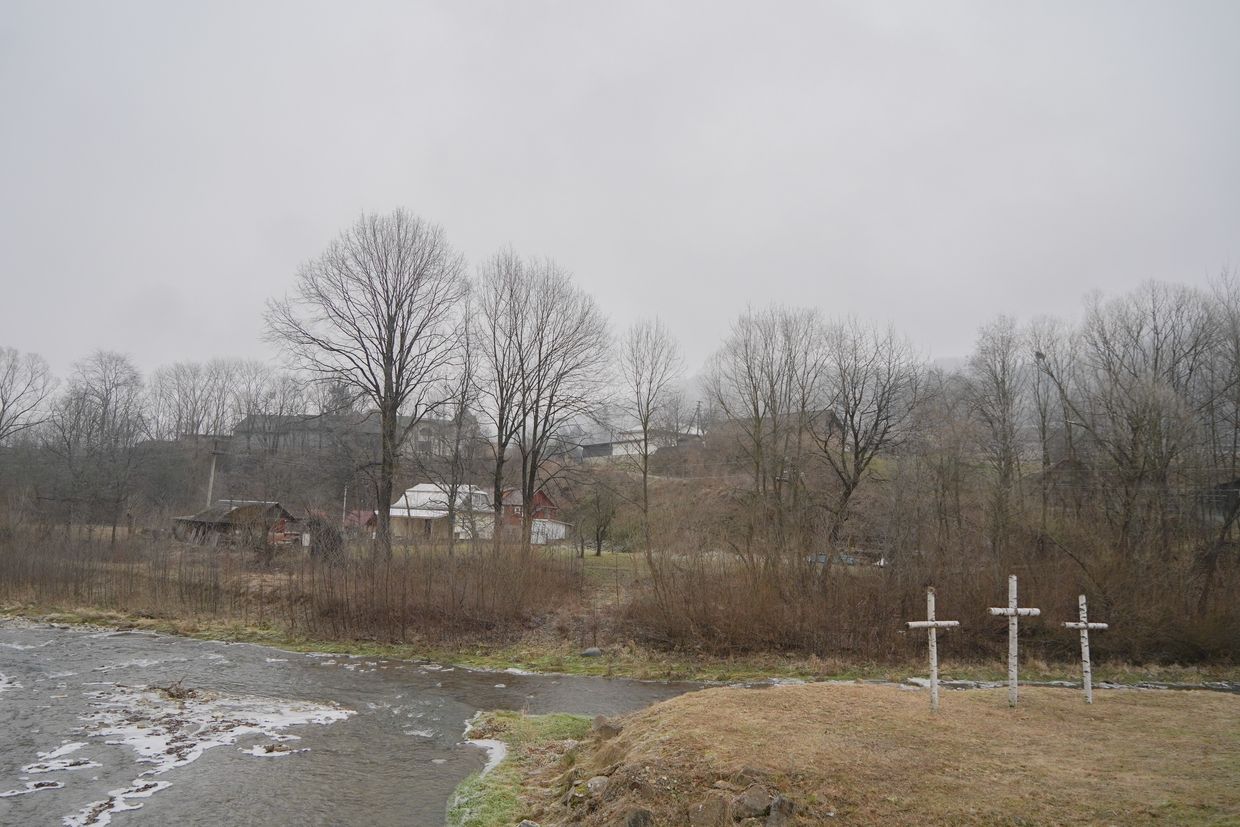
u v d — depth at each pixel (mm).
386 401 39562
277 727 15539
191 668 21969
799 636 25656
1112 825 7363
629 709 18359
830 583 27094
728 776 8797
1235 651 25625
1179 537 29375
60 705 16734
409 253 40656
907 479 32594
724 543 29500
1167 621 25922
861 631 25750
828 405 39406
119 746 13750
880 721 10844
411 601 28031
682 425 65125
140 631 28562
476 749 14172
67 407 68125
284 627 28766
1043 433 40969
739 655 25203
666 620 26141
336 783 12016
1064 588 26625
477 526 36438
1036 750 9672
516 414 41438
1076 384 38156
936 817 7707
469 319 42062
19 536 39250
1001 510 30375
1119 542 28891
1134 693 13555
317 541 33938
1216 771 8766
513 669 23594
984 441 37500
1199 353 37312
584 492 46344
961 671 24156
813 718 10969
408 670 23172
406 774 12516
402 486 49531
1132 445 31000
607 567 36656
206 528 44062
